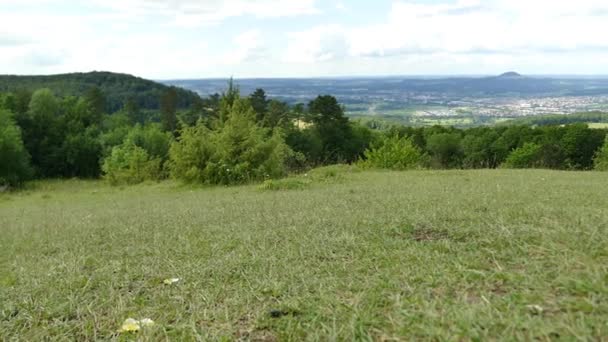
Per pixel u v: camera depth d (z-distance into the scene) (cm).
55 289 305
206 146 1525
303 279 275
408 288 238
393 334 189
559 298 204
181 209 741
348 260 314
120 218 686
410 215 448
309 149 4225
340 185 1055
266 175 1520
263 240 398
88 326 235
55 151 4481
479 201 524
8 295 305
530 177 1000
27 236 592
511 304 200
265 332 210
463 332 177
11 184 3238
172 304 257
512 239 317
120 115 5519
